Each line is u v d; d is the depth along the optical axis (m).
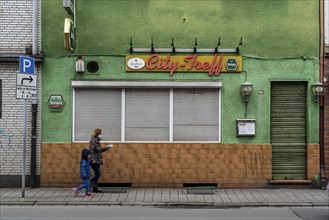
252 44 13.03
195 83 12.93
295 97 13.16
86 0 13.01
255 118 13.00
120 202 10.96
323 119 13.07
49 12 13.01
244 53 13.02
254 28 13.05
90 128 13.08
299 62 13.05
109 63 12.99
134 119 13.09
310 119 13.02
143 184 12.96
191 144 12.98
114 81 12.91
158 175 12.97
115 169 12.97
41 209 10.29
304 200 11.35
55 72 12.97
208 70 12.98
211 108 13.12
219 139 13.06
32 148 12.84
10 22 12.96
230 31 13.03
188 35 13.02
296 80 13.01
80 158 12.96
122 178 12.95
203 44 13.01
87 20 12.98
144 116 13.12
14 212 9.89
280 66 13.05
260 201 11.20
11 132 12.95
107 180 12.95
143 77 13.00
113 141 13.05
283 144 13.16
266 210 10.38
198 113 13.10
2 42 12.95
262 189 12.86
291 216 9.63
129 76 13.01
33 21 12.83
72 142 12.98
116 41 13.01
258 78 13.01
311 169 12.99
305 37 13.07
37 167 12.97
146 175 12.97
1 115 12.95
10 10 12.97
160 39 13.01
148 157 12.98
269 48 13.05
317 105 13.03
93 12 13.00
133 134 13.09
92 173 13.23
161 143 12.99
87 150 11.65
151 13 13.03
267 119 12.99
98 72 12.98
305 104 13.15
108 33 13.01
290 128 13.16
